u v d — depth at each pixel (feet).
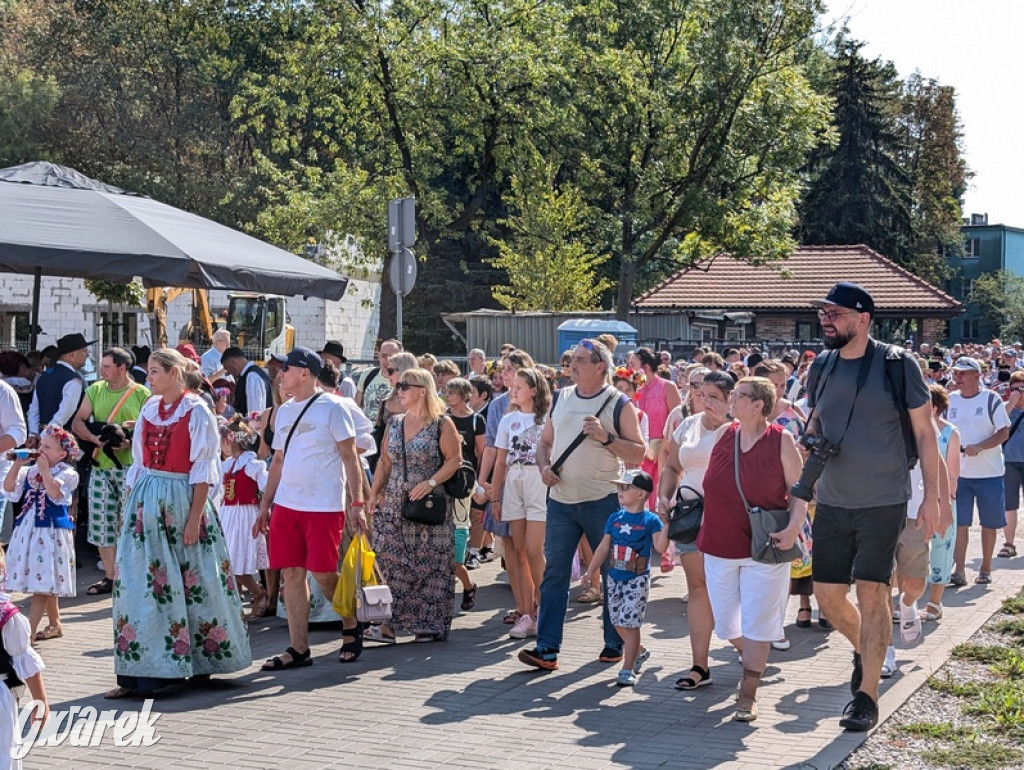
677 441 25.48
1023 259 311.88
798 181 111.65
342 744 20.53
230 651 24.27
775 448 22.41
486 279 167.32
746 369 49.01
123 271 38.32
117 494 34.76
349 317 136.05
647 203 104.68
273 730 21.40
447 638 29.66
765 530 22.02
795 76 105.19
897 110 228.02
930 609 31.71
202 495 23.89
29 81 138.92
